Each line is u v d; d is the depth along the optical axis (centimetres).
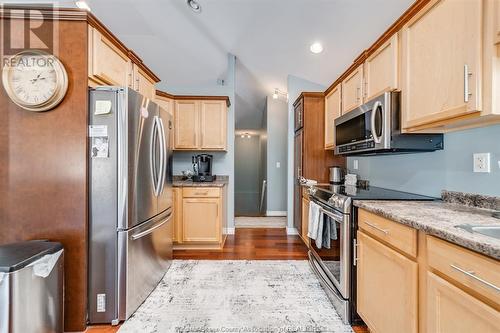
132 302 184
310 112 351
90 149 173
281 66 384
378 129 178
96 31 177
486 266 79
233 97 398
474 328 83
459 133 158
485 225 102
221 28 314
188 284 231
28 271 133
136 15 295
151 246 216
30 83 160
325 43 296
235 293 215
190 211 322
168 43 343
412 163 204
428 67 139
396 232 127
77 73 168
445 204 155
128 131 179
